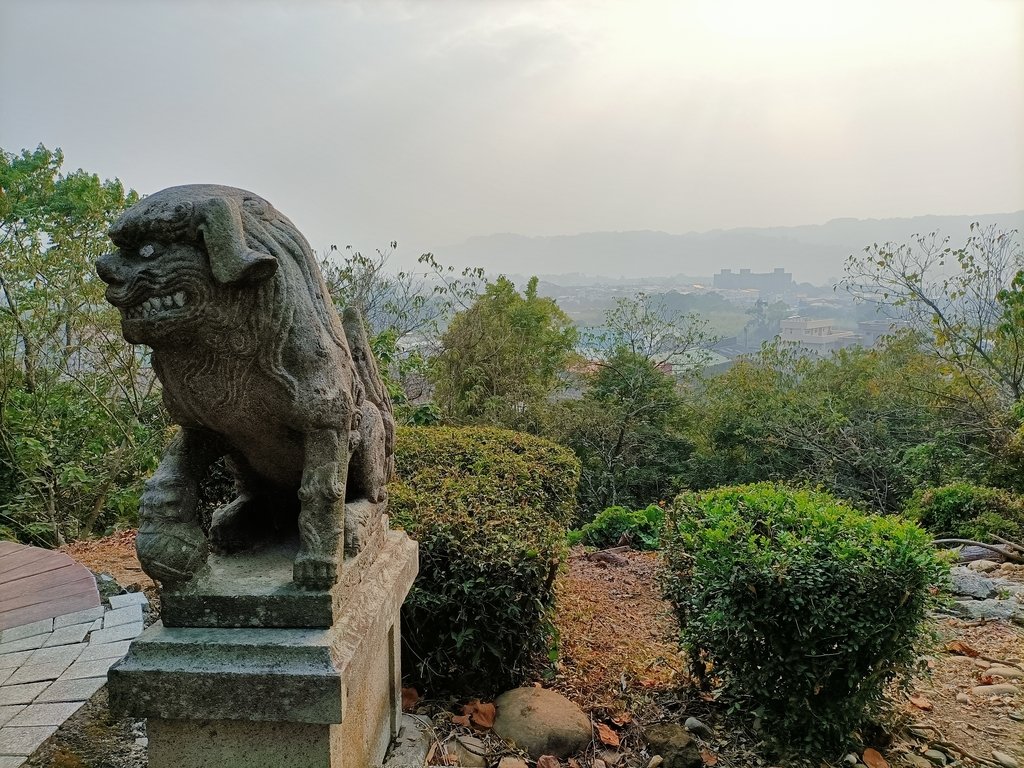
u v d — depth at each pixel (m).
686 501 4.10
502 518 3.53
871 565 2.95
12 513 6.29
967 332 10.34
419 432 5.73
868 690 3.04
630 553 6.68
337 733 1.92
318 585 1.90
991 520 7.02
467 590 3.06
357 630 2.02
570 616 4.56
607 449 13.02
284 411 1.88
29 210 6.96
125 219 1.69
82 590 3.72
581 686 3.48
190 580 1.92
